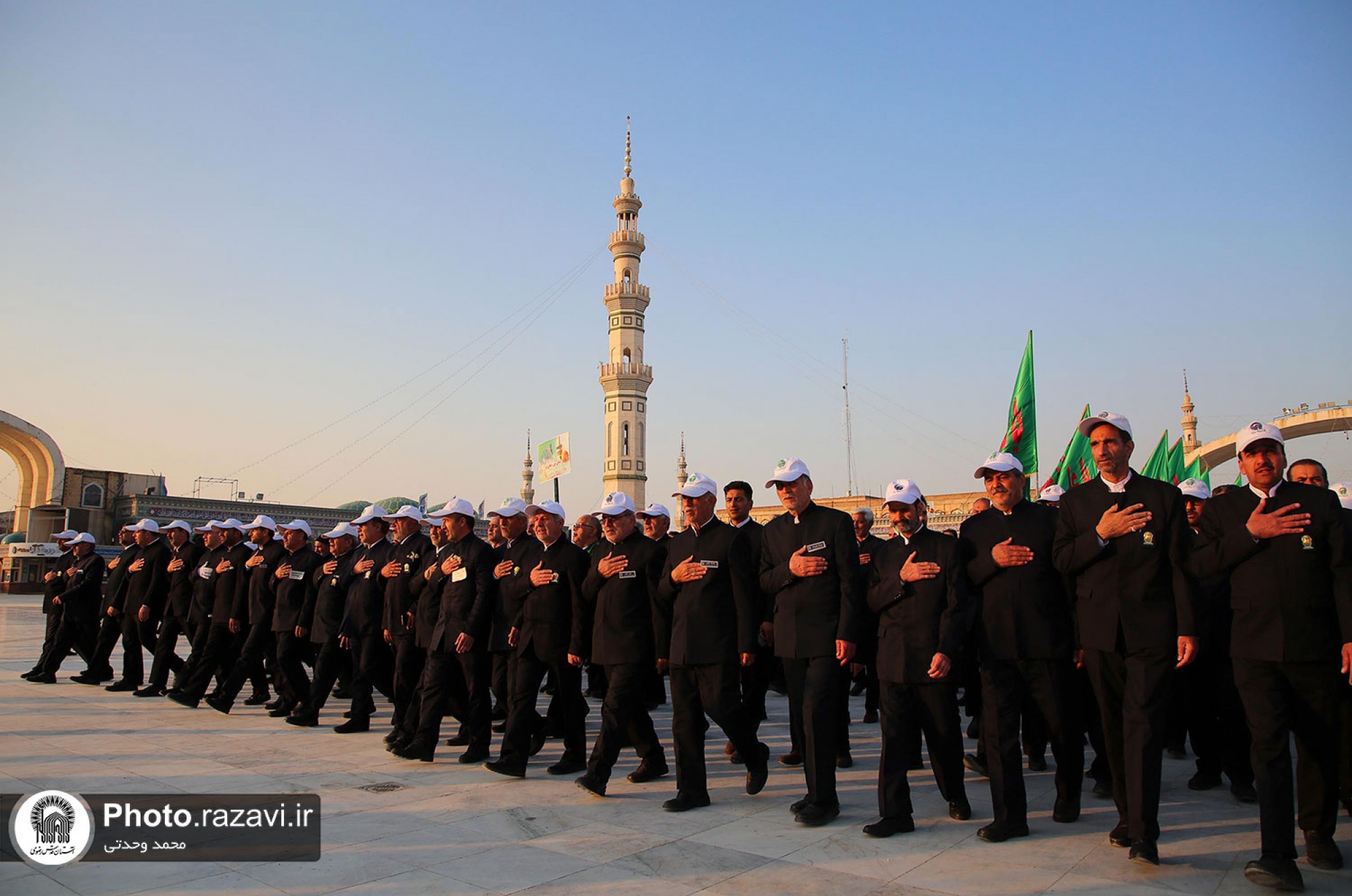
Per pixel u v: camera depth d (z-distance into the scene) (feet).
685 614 23.75
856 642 21.94
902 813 20.59
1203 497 29.22
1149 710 18.90
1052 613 21.40
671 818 21.98
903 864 18.17
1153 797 18.47
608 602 25.50
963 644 21.29
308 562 38.37
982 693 21.24
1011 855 18.88
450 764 28.60
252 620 38.29
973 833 20.62
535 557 27.91
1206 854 18.97
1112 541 19.92
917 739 21.98
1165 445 55.01
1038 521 21.95
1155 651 19.12
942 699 21.47
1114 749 19.94
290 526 38.88
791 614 23.07
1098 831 20.95
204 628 42.06
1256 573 18.71
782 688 44.98
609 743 24.38
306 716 35.58
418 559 33.37
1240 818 22.15
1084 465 47.06
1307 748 18.54
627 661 24.89
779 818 22.03
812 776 21.76
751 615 23.66
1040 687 21.50
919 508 23.36
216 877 17.31
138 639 45.83
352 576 35.94
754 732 24.93
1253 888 16.76
